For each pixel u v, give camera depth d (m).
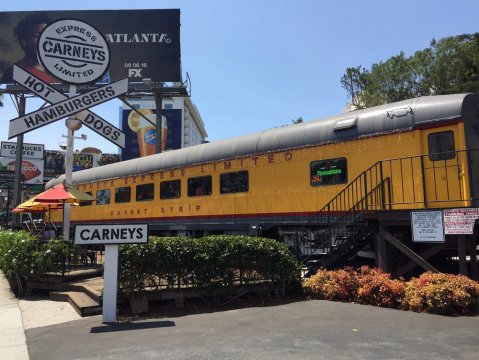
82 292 9.60
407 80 27.44
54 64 11.88
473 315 6.93
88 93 11.95
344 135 11.18
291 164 12.26
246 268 8.63
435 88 27.03
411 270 9.73
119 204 18.50
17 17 30.33
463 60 26.42
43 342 6.31
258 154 13.11
